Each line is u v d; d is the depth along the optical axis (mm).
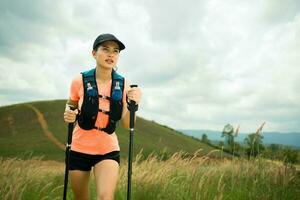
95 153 4379
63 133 64688
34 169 9109
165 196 6652
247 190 7219
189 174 7730
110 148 4402
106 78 4484
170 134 80375
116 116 4422
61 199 7207
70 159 4523
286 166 8008
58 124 70688
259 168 8336
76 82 4488
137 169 8055
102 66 4363
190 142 79000
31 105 81688
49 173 10453
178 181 7676
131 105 4367
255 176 7938
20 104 82875
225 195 6910
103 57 4332
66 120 4383
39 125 70562
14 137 63125
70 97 4570
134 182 7273
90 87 4367
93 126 4371
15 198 6258
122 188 7238
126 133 69375
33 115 76438
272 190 7059
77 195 4688
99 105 4371
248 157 8891
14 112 78250
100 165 4328
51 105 81688
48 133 64688
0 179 7270
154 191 6848
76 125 4570
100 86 4445
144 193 6789
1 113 78188
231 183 7523
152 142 68250
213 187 7344
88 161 4438
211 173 8109
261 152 8734
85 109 4344
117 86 4445
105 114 4383
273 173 7945
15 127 70562
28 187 7355
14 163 8703
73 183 4566
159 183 7051
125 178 7672
